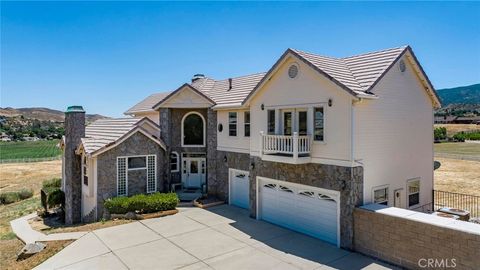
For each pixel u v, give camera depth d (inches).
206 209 759.1
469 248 372.2
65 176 839.1
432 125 655.8
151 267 447.2
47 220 847.1
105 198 743.7
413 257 424.5
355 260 462.9
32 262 480.1
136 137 789.9
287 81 589.6
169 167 855.7
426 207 637.9
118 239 557.0
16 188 1301.7
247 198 767.1
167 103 852.0
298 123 580.7
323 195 542.3
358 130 499.2
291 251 498.9
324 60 577.9
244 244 529.7
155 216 689.6
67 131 814.5
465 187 1003.9
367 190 514.3
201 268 443.2
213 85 1011.9
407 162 592.4
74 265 456.4
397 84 569.0
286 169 601.6
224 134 826.2
